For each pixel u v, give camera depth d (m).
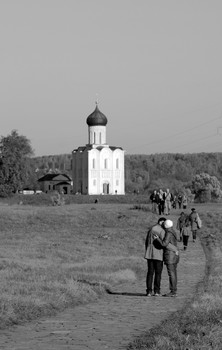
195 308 19.58
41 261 37.28
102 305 21.94
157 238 24.88
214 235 61.66
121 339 15.73
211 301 20.86
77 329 17.16
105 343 15.21
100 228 70.69
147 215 79.69
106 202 143.75
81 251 45.38
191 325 16.02
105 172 192.12
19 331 16.83
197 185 171.62
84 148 194.75
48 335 16.28
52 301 20.98
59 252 43.31
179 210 94.06
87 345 14.98
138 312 20.33
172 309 21.00
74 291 23.27
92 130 195.50
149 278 24.77
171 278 24.52
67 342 15.36
